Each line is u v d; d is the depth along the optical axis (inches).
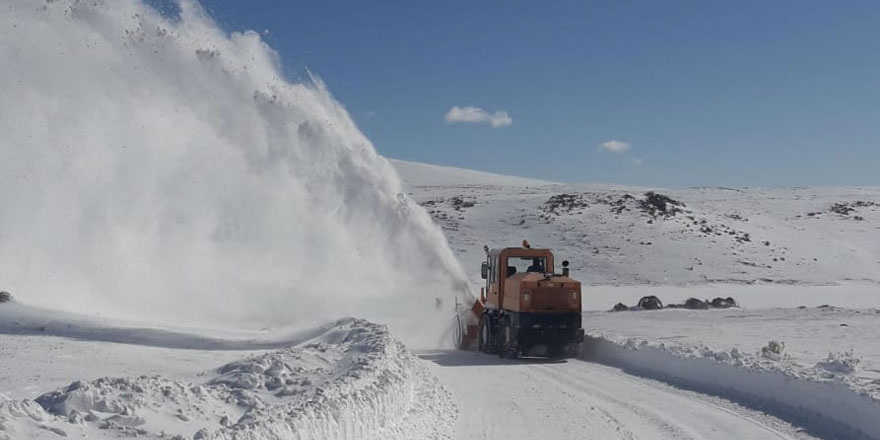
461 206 3307.1
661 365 745.6
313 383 453.7
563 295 861.8
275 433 305.0
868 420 471.5
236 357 673.0
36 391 466.9
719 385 647.1
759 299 2009.1
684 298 2033.7
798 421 515.2
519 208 3211.1
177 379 485.1
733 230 3053.6
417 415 487.8
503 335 892.6
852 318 1304.1
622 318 1349.7
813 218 3548.2
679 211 3191.4
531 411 558.3
